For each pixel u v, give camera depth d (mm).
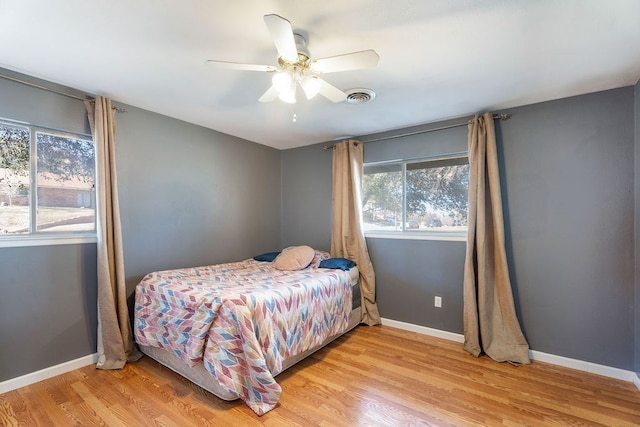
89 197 2568
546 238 2596
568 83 2279
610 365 2348
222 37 1729
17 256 2150
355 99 2576
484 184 2773
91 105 2479
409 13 1513
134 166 2777
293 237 4324
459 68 2066
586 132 2449
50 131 2354
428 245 3209
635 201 2252
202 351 2002
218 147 3545
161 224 2984
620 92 2334
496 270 2717
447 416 1872
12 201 2189
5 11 1492
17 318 2143
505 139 2781
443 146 3127
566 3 1436
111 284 2467
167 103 2713
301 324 2406
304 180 4215
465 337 2809
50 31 1669
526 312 2672
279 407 1947
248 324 1948
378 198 3615
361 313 3502
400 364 2539
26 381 2162
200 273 2932
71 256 2400
